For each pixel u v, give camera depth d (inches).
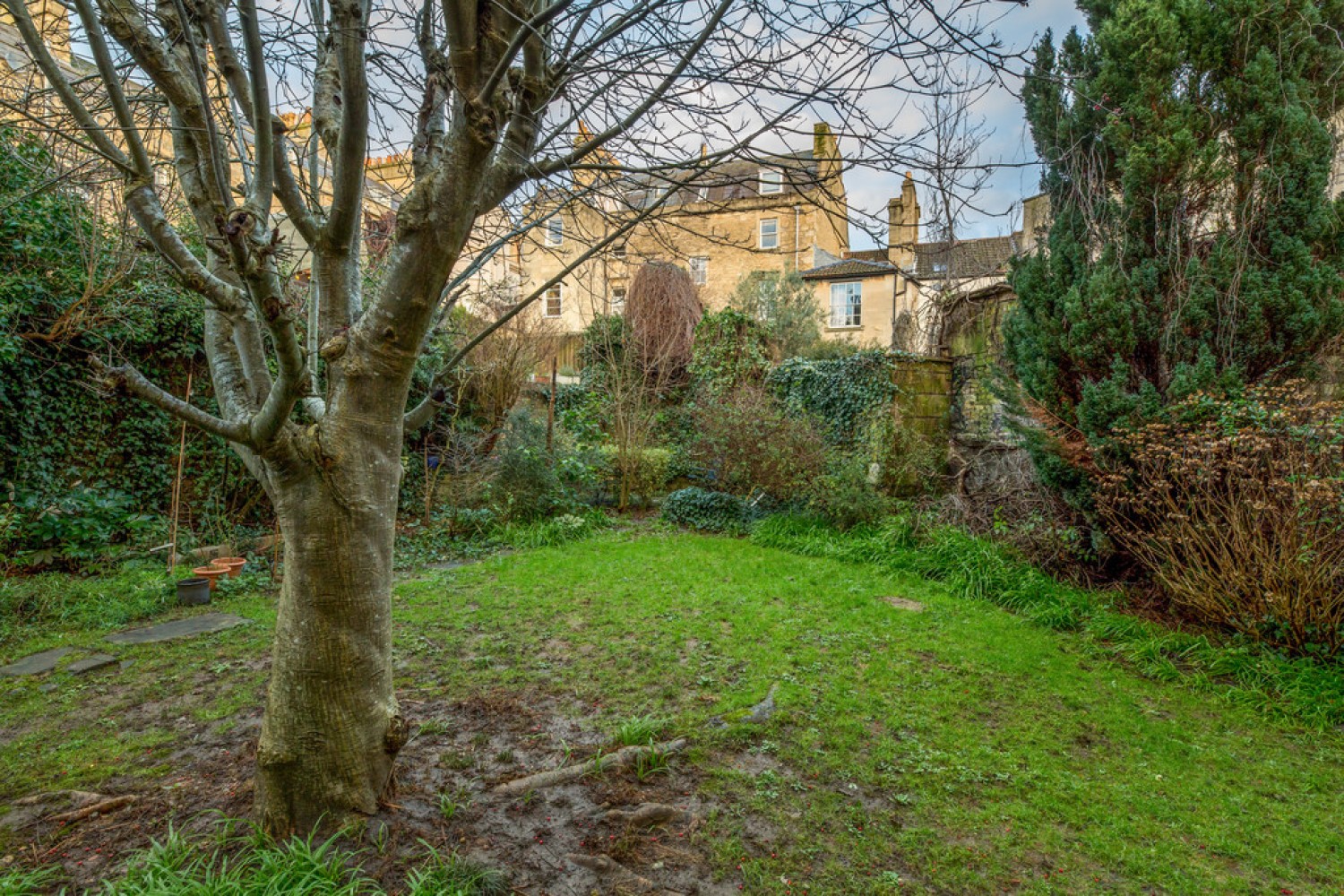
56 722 123.1
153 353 273.4
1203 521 176.2
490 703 130.8
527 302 96.7
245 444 77.7
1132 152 188.2
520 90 86.1
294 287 151.6
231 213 62.1
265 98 72.2
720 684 142.2
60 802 94.6
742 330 452.4
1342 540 148.0
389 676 92.3
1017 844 91.6
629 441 377.7
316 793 86.3
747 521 321.4
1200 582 173.2
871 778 107.0
